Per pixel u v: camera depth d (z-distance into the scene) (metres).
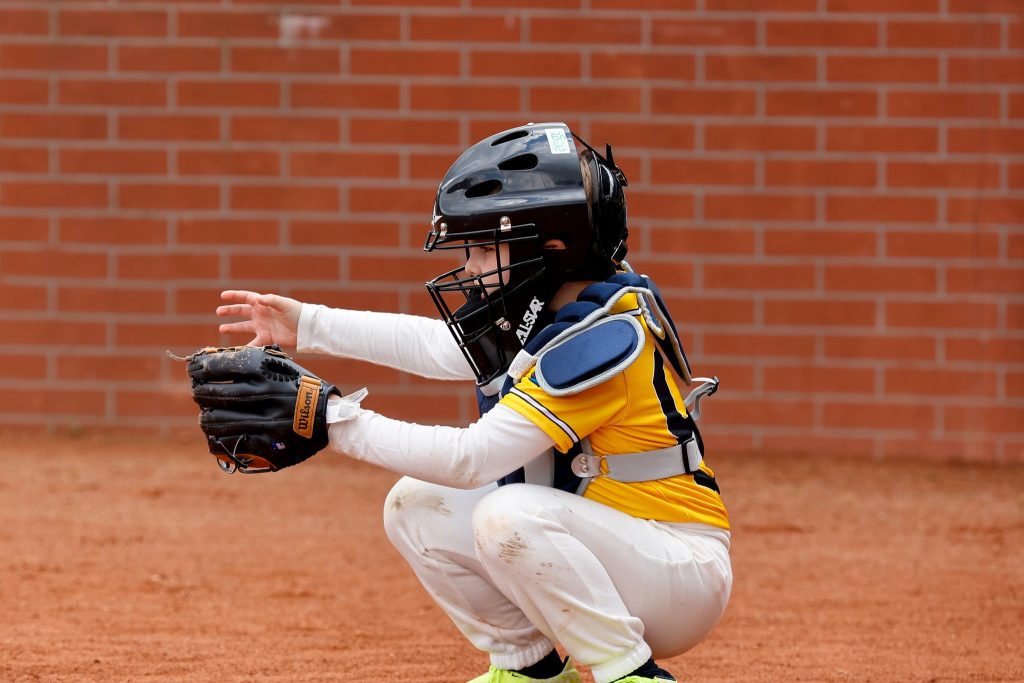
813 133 31.80
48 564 20.41
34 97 32.28
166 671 14.43
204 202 32.28
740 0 31.77
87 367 32.50
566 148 10.85
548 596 10.38
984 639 16.61
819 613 18.14
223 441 10.34
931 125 31.70
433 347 12.89
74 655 15.10
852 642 16.44
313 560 21.25
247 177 32.22
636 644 10.44
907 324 31.83
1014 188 31.66
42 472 27.98
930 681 14.43
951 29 31.61
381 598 18.78
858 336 31.86
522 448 10.20
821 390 31.89
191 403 32.53
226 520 24.17
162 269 32.34
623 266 11.81
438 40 31.97
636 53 31.83
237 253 32.31
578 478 10.78
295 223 32.22
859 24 31.64
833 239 31.81
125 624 16.91
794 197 31.81
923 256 31.78
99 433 32.53
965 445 31.81
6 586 18.92
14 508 24.56
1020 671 14.91
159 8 32.16
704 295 31.95
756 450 32.03
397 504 11.52
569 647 10.50
